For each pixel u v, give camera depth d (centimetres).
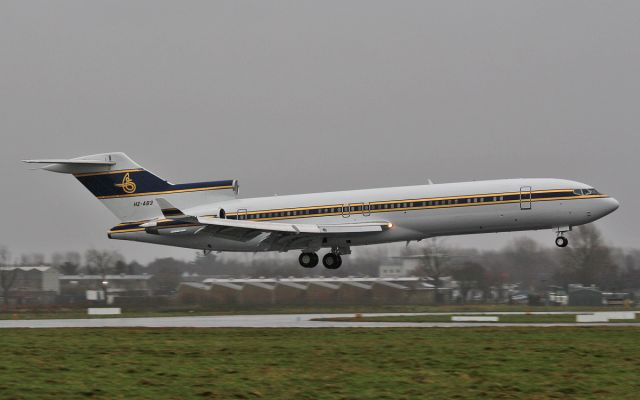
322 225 19750
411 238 19462
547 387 7831
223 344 11256
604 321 16325
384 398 7331
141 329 14312
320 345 11019
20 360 9519
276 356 9844
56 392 7362
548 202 18525
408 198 19262
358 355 9912
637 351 10225
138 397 7244
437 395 7469
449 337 12162
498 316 18488
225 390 7556
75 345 11238
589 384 7969
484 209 18738
